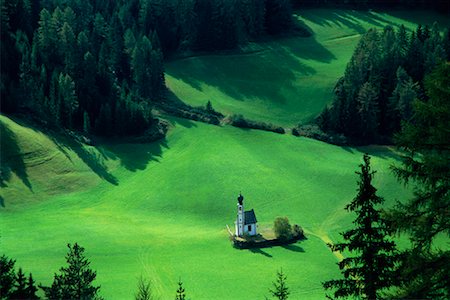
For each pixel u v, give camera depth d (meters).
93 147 144.12
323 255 102.56
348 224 118.81
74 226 113.38
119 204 126.94
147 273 92.31
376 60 167.88
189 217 123.06
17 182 124.62
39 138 136.62
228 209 125.62
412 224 26.03
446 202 25.86
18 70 151.25
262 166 143.25
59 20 167.00
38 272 87.75
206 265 96.62
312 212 124.31
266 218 121.50
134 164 142.88
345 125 160.38
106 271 92.38
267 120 168.88
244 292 85.31
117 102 151.25
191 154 147.75
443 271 25.19
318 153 152.25
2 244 101.69
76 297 53.22
